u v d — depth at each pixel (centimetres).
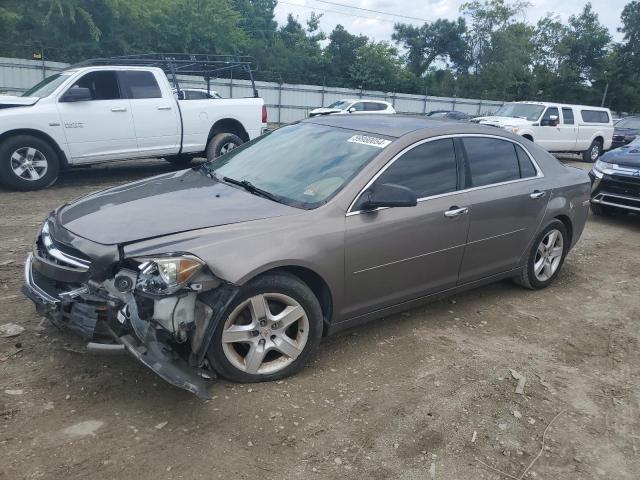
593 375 396
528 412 344
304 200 377
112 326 308
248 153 468
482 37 5181
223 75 3588
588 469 298
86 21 2720
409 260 407
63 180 1020
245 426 306
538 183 511
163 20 3194
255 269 321
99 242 318
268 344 343
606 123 1941
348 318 388
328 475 276
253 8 4878
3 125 844
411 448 302
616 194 873
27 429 290
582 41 5362
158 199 378
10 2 2564
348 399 340
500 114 1831
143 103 974
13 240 609
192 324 314
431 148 430
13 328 390
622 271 643
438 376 375
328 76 4525
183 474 268
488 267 479
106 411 310
